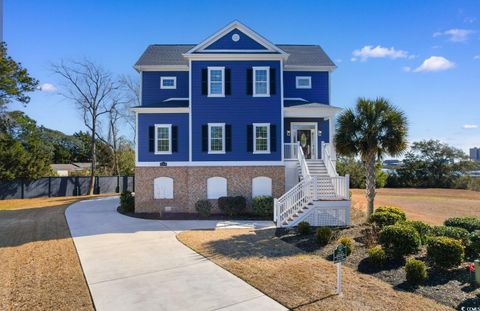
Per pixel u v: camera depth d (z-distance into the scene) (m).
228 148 19.42
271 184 19.39
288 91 22.45
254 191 19.38
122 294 7.16
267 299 6.83
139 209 19.61
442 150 44.19
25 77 30.20
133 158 45.53
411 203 25.70
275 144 19.50
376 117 14.98
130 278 8.15
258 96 19.55
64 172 51.47
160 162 19.77
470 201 27.67
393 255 9.27
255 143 19.47
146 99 21.66
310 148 22.02
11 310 6.39
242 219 17.14
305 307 6.43
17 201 27.39
